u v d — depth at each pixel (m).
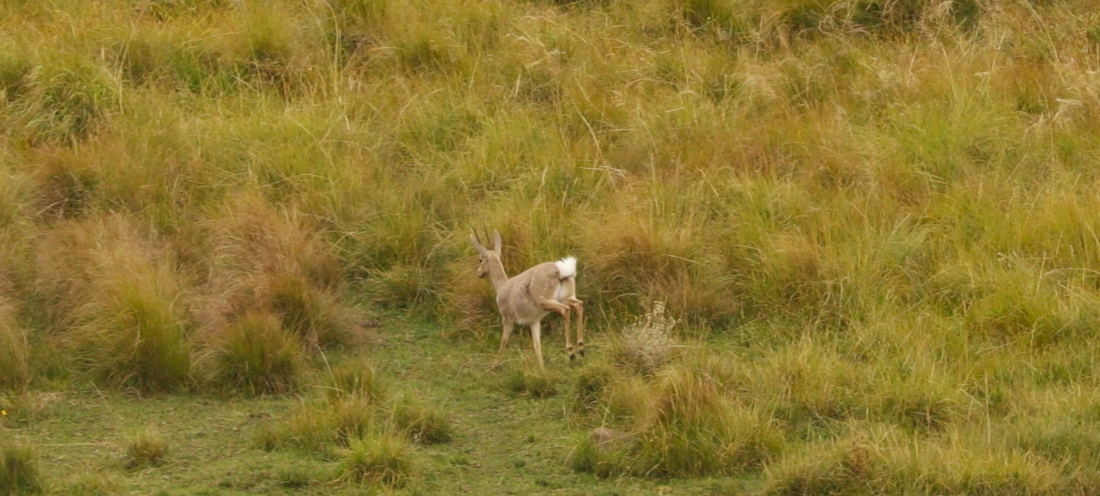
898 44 25.53
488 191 21.75
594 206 21.03
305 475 14.12
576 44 25.41
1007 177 21.23
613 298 19.25
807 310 18.67
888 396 16.00
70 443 15.24
